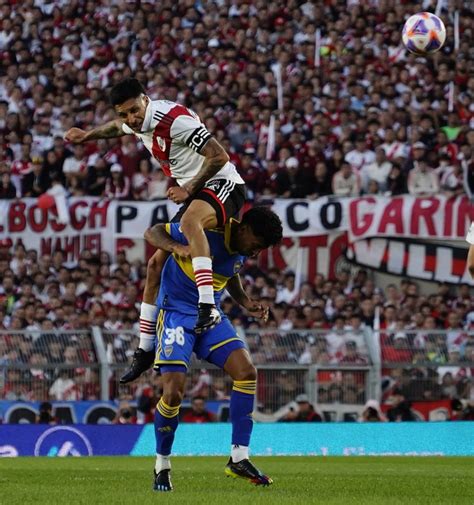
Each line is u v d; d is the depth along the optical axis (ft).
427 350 134.21
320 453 123.54
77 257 157.58
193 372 129.39
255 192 160.97
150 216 157.48
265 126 167.53
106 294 150.51
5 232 157.28
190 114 55.83
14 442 116.88
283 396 131.34
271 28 184.03
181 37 182.29
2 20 184.03
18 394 125.08
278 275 155.33
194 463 95.45
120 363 128.16
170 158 56.75
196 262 52.80
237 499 46.57
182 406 128.47
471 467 92.27
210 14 186.19
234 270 55.93
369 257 158.30
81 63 179.01
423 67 178.50
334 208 158.10
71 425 118.21
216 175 55.52
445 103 174.91
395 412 131.95
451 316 151.23
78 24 183.42
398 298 154.20
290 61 179.22
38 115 171.22
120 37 182.19
